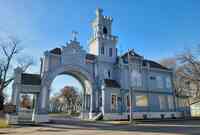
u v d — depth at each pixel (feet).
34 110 108.68
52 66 115.14
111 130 68.13
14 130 70.03
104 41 139.33
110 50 140.46
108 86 124.16
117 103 124.67
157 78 146.30
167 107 143.54
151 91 139.85
